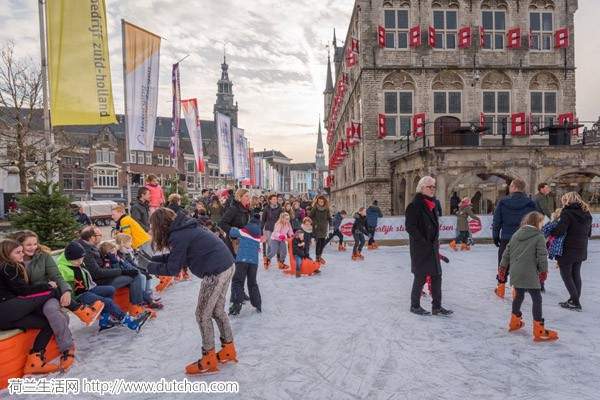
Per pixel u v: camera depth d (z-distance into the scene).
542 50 24.53
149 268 4.51
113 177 56.88
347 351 5.05
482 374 4.37
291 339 5.50
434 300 6.55
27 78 25.77
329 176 51.66
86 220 17.39
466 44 23.36
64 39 11.05
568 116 23.70
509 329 5.72
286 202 15.41
